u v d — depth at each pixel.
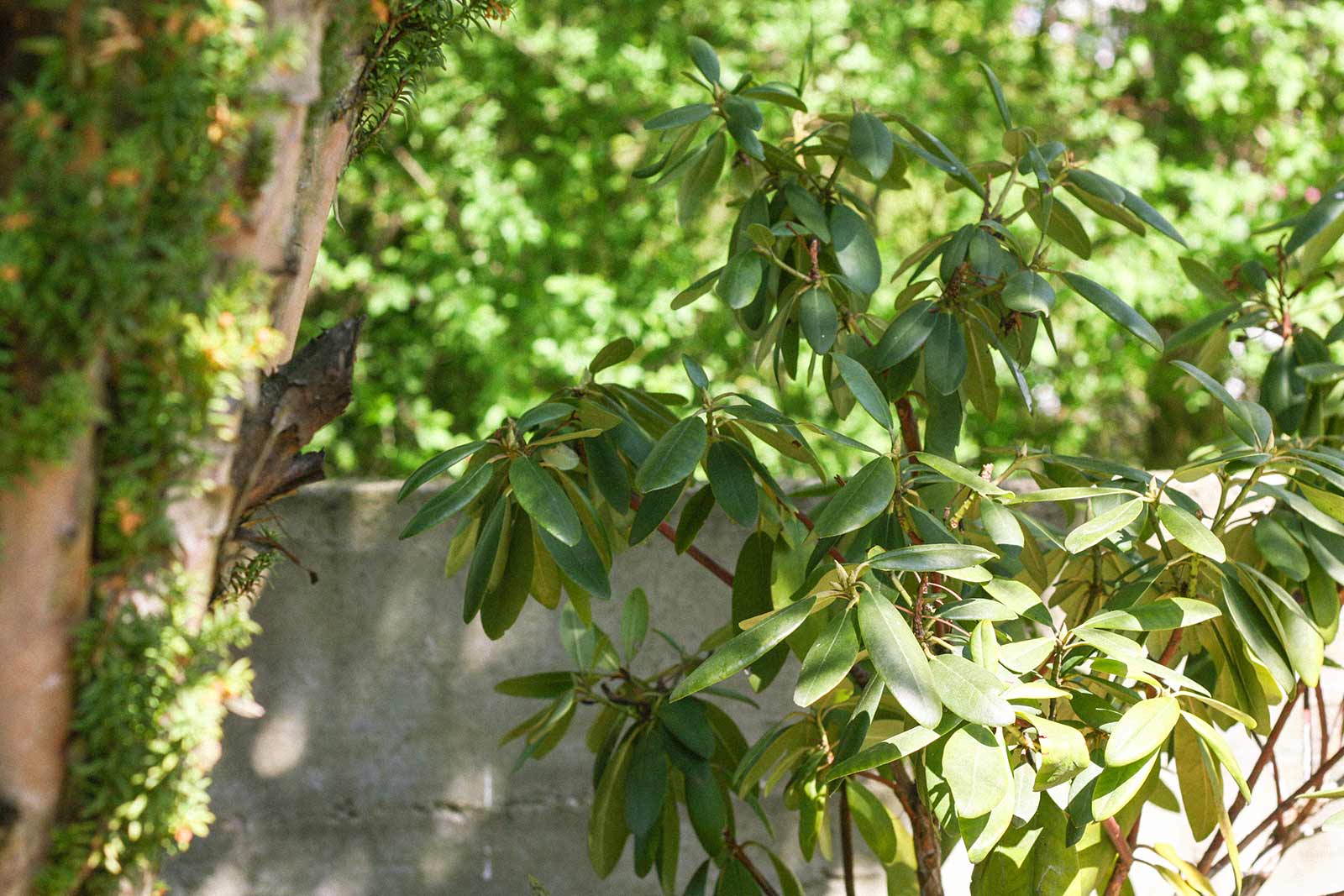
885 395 2.85
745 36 8.45
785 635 2.46
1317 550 2.71
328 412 2.38
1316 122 8.80
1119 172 7.96
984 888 2.58
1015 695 2.46
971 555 2.46
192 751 2.29
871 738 2.80
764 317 2.90
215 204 2.24
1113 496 2.79
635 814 2.75
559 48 8.24
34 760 2.23
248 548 2.46
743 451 2.67
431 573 3.19
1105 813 2.44
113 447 2.24
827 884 3.24
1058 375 8.87
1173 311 8.34
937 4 9.05
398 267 9.16
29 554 2.21
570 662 3.20
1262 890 3.21
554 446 2.68
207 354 2.24
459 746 3.19
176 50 2.20
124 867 2.27
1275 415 2.97
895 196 8.68
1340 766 3.19
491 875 3.20
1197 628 2.72
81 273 2.20
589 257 9.04
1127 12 9.27
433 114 8.00
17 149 2.18
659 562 3.21
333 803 3.18
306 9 2.29
